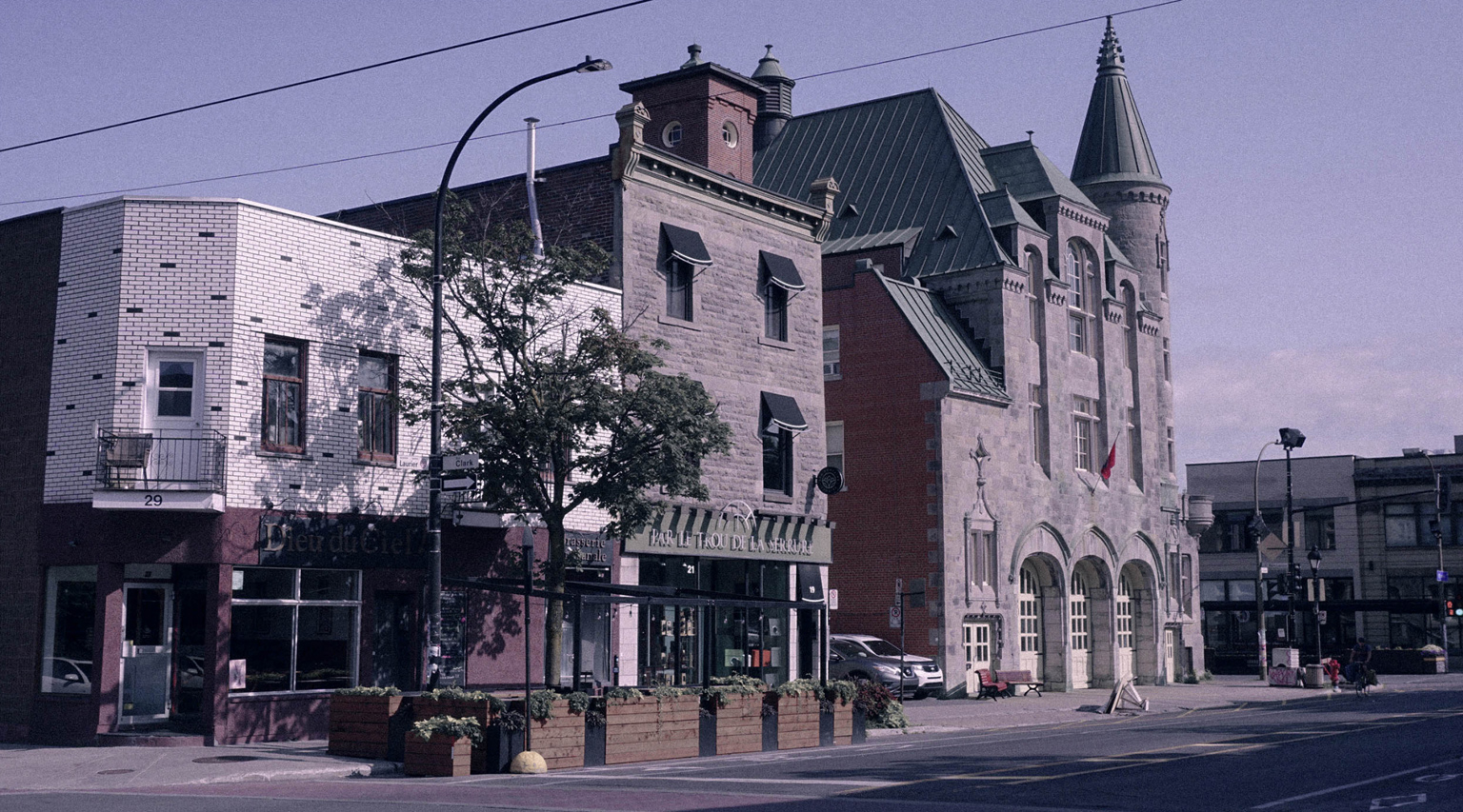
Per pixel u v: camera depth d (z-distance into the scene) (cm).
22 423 2503
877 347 4284
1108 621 4884
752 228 3556
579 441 2561
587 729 2106
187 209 2431
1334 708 3703
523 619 2878
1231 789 1630
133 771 1911
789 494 3609
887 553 4181
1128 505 5056
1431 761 2005
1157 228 5556
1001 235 4612
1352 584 7581
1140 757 2086
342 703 2156
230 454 2384
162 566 2448
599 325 2695
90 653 2375
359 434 2623
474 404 2544
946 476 4116
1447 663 7006
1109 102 5675
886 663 3822
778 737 2453
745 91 3859
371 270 2662
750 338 3509
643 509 2542
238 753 2150
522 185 3359
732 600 2512
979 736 2781
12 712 2436
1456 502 7381
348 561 2552
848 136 5153
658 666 3175
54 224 2522
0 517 2508
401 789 1711
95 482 2367
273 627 2458
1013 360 4469
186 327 2403
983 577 4256
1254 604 7506
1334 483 7700
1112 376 5047
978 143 5212
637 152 3173
